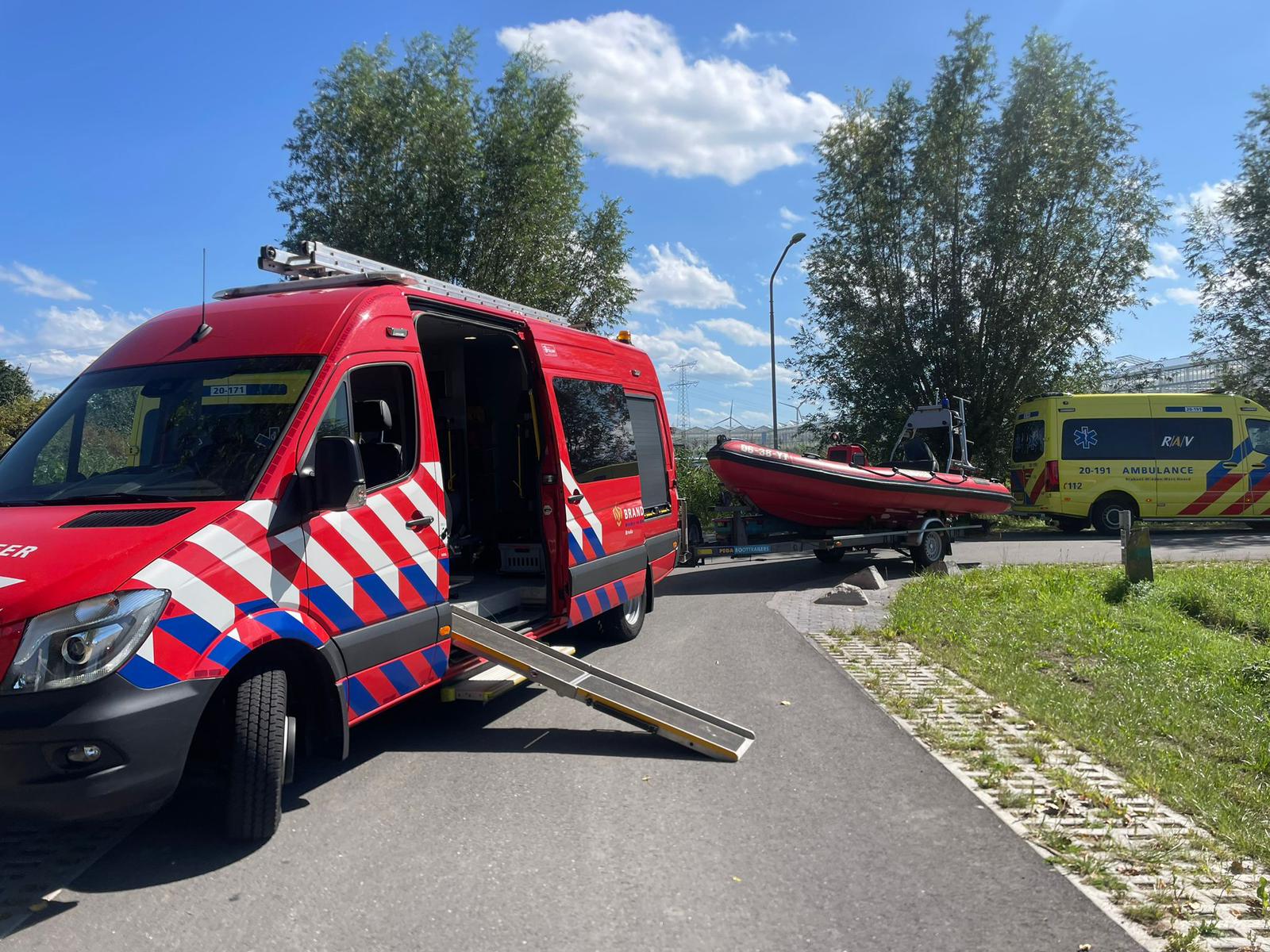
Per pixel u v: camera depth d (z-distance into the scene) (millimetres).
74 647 3465
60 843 4168
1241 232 24547
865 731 5859
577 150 22156
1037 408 20141
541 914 3514
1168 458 19266
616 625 8734
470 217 20688
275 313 5203
